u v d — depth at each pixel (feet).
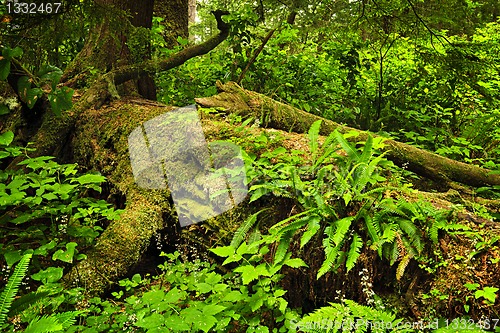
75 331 8.64
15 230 11.39
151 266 12.27
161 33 25.30
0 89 17.44
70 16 12.36
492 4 16.60
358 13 18.45
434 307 9.08
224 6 32.45
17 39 12.60
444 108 20.99
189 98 21.91
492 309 8.48
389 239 9.09
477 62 16.57
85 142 16.25
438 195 12.09
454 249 9.38
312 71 22.98
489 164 14.32
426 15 17.71
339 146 13.23
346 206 10.40
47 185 10.84
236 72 22.65
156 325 7.91
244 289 9.63
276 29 22.52
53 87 12.07
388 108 20.80
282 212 11.07
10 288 7.50
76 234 10.94
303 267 10.42
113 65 18.60
